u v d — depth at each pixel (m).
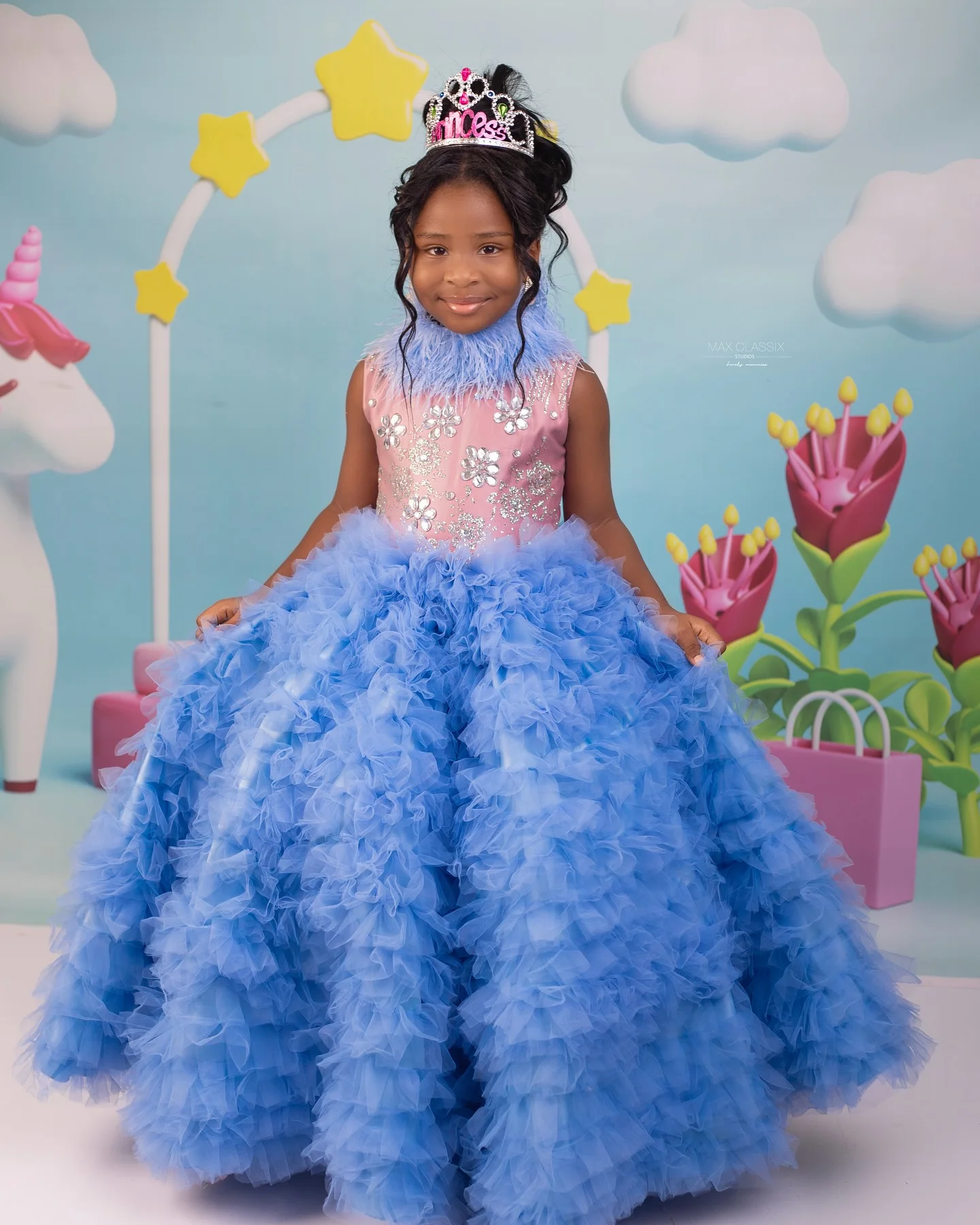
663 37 2.77
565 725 1.38
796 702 2.92
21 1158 1.55
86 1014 1.46
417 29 2.81
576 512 1.72
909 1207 1.45
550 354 1.64
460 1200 1.35
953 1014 2.11
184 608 3.02
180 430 2.96
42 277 2.91
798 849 1.47
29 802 2.96
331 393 2.93
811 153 2.76
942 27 2.69
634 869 1.34
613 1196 1.27
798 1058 1.48
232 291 2.92
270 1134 1.37
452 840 1.39
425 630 1.53
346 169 2.86
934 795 2.93
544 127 1.68
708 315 2.84
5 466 2.86
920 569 2.80
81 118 2.85
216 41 2.82
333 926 1.32
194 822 1.49
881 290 2.76
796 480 2.83
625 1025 1.28
